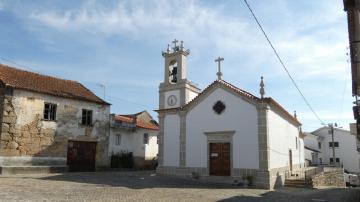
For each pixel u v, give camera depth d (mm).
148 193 15672
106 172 27734
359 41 12859
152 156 37406
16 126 23156
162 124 25797
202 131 23672
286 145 26328
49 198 12656
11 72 25641
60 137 25766
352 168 61500
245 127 21891
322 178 26938
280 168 23469
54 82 28406
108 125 29828
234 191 18406
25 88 23703
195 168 23484
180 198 14773
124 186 17922
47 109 25328
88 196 13727
